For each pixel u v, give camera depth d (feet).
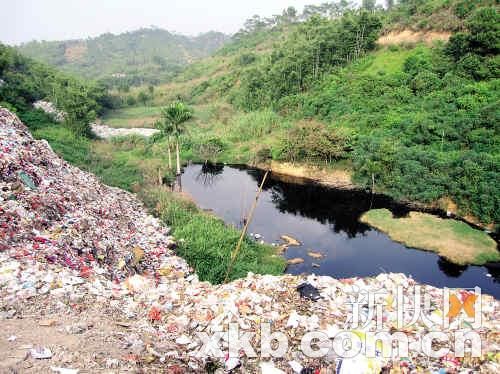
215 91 282.77
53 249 38.75
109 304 31.09
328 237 85.76
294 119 162.71
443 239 80.79
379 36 181.88
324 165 129.49
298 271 69.36
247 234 83.41
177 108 124.26
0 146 55.26
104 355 22.97
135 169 114.32
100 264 43.47
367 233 88.07
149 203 82.79
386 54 166.81
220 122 201.57
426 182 98.89
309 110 158.71
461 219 91.35
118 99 290.76
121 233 56.95
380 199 107.86
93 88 248.11
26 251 36.42
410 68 147.74
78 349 23.02
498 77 121.08
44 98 201.26
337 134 125.59
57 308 28.60
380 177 110.01
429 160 100.53
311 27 251.60
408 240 82.07
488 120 102.12
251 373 24.90
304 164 133.59
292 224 93.30
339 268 71.20
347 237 85.81
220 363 25.46
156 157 147.54
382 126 127.24
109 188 82.94
